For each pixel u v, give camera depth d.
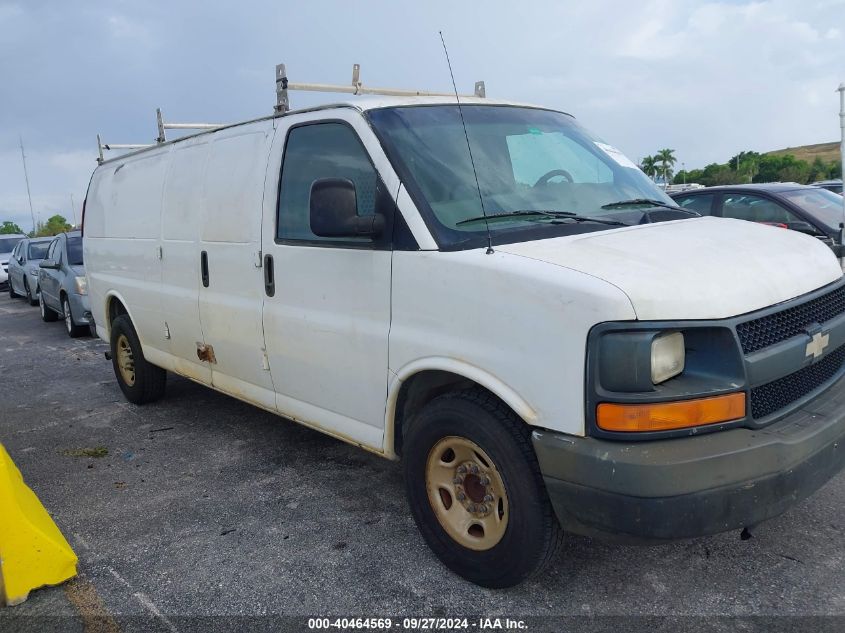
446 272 3.04
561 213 3.38
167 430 5.75
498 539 3.03
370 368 3.49
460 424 3.03
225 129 4.68
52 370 8.55
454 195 3.33
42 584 3.33
